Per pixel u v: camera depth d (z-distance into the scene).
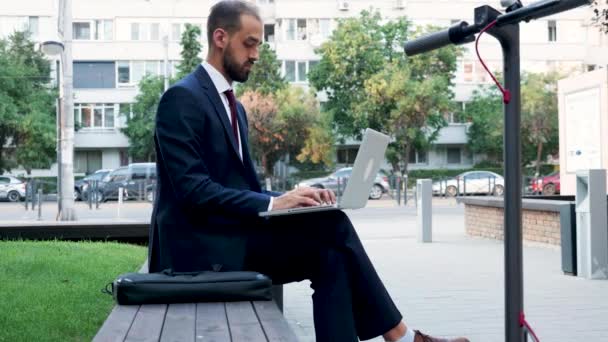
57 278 6.53
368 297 2.81
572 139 18.91
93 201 32.09
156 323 2.38
